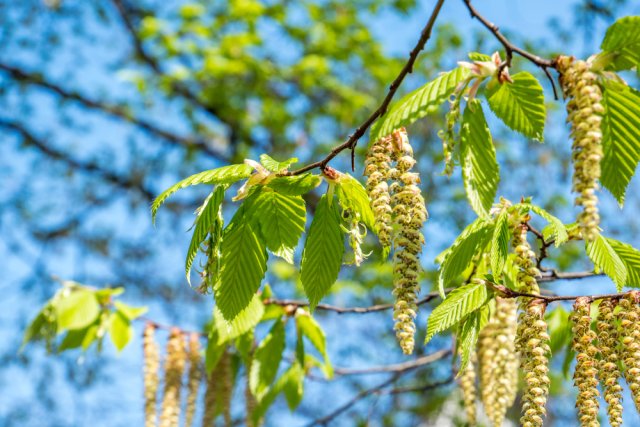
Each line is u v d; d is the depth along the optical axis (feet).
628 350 8.25
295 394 15.52
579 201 6.86
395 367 18.34
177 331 15.29
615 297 8.55
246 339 14.49
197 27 31.76
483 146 8.19
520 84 8.04
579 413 8.16
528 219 9.53
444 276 9.56
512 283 10.87
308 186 8.83
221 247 8.93
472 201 8.11
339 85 33.53
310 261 9.09
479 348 12.03
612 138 7.68
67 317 15.48
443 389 28.43
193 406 14.93
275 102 35.04
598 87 7.35
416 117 7.79
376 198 8.35
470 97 8.08
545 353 8.46
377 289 33.32
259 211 8.93
